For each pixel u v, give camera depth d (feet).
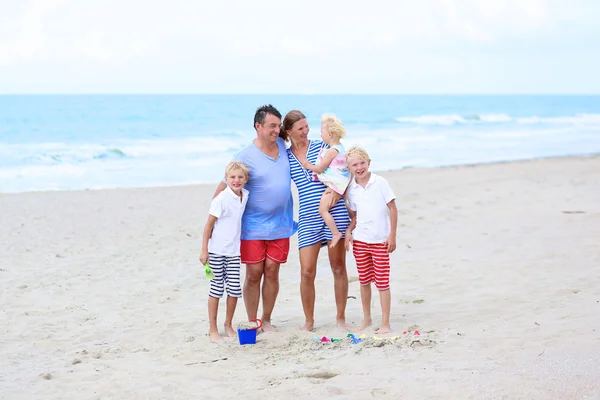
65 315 20.97
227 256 17.66
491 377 12.75
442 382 12.75
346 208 17.89
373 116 171.53
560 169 63.05
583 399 11.20
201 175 64.95
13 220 38.40
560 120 165.58
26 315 20.95
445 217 37.76
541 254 26.86
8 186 56.59
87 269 27.43
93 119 123.75
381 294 17.48
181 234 34.94
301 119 17.74
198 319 20.33
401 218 37.86
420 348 15.34
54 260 29.04
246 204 17.87
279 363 15.30
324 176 17.26
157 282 25.40
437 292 22.31
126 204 44.88
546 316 17.80
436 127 134.00
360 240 17.48
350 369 14.17
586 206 38.81
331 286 23.86
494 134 119.34
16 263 28.32
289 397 12.78
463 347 15.23
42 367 16.02
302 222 17.81
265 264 18.17
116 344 17.81
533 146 99.55
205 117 138.62
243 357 16.03
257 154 17.78
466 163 76.43
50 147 83.46
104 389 14.17
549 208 38.91
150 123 123.24
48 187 56.44
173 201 46.44
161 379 14.65
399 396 12.29
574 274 23.11
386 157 83.87
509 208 39.86
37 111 133.80
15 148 81.61
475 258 27.12
